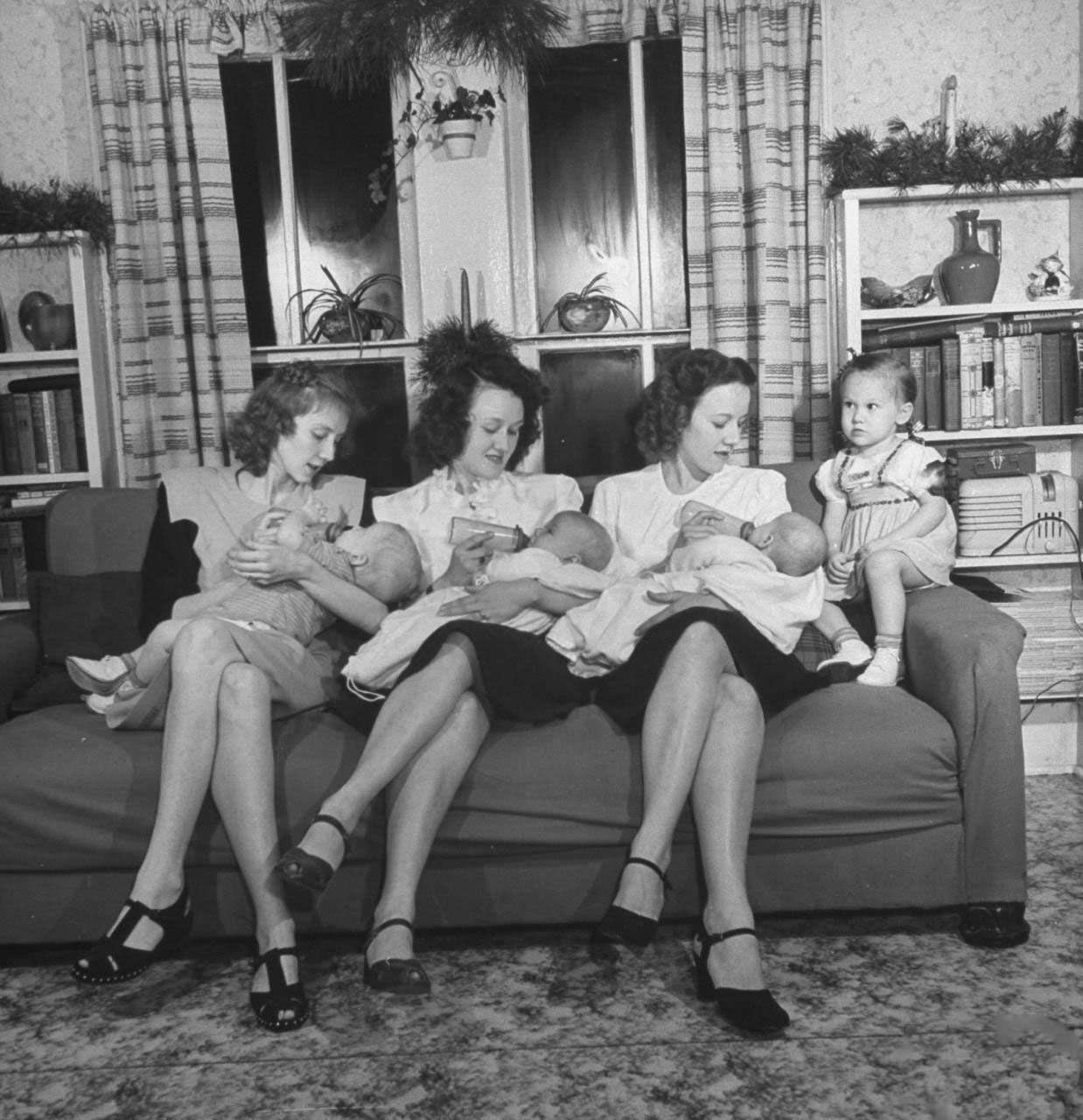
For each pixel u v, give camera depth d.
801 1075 1.81
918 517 2.75
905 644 2.57
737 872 2.04
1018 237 3.62
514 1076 1.83
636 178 3.66
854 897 2.24
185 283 3.52
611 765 2.19
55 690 2.55
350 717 2.28
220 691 2.12
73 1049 1.96
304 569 2.36
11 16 3.58
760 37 3.38
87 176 3.63
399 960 1.94
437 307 3.64
